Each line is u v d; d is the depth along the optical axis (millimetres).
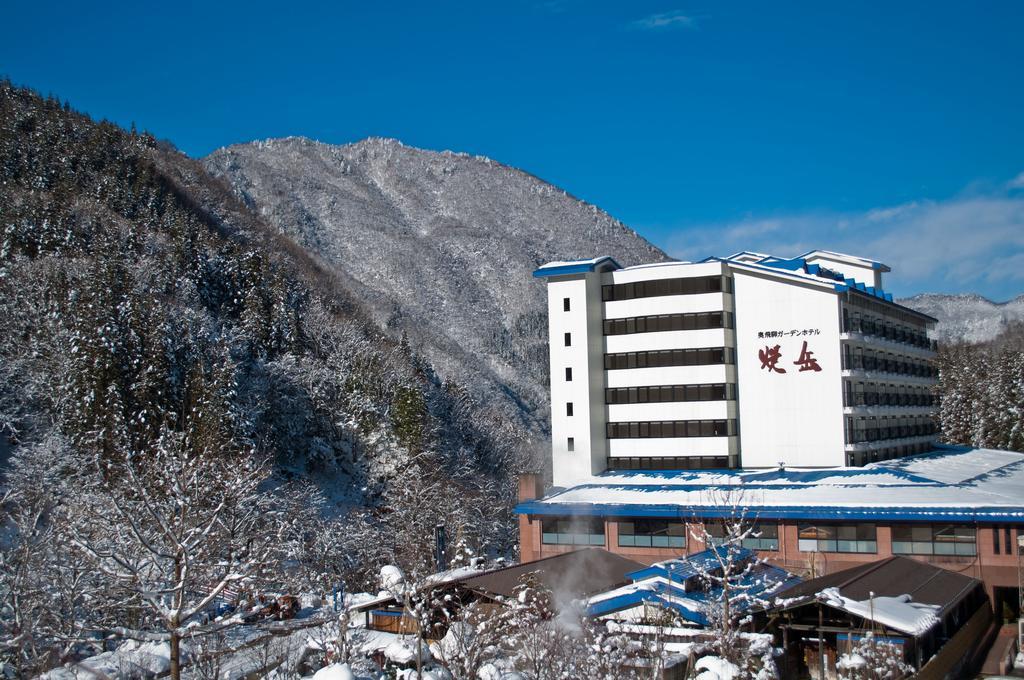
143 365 77500
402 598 34688
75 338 75062
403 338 151625
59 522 26984
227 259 134625
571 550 52594
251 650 30109
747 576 38875
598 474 63250
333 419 107000
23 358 81938
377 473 99500
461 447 116625
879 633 31656
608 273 66000
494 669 25766
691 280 63219
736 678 25516
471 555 56844
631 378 64562
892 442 71125
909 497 47719
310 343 127375
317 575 42344
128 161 178250
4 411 75562
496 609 32281
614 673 25906
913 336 80375
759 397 62000
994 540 44531
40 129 163625
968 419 117438
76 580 26594
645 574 38875
